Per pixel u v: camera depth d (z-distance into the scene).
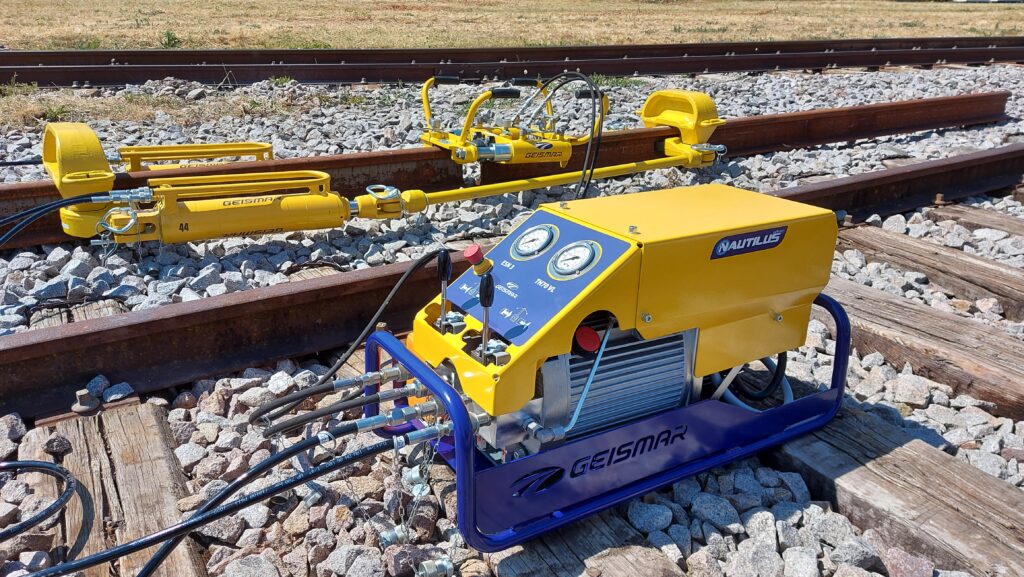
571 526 2.88
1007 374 3.90
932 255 5.61
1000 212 6.82
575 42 16.83
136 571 2.59
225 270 4.86
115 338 3.50
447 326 2.82
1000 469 3.35
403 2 26.91
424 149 6.43
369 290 4.23
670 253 2.67
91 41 13.72
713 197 3.27
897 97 11.51
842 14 28.73
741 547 2.83
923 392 3.88
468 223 5.90
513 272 2.85
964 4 36.84
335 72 10.32
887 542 2.94
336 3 25.45
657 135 7.36
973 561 2.70
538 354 2.54
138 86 9.41
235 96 9.26
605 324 2.83
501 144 6.02
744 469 3.22
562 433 2.71
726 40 18.50
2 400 3.38
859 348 4.50
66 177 4.41
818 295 3.34
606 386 2.83
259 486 3.03
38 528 2.79
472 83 10.98
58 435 3.17
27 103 8.27
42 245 5.02
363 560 2.62
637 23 22.83
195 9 21.81
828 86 12.10
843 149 8.64
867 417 3.51
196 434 3.36
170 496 2.94
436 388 2.51
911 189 6.97
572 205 3.12
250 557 2.63
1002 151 7.51
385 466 3.18
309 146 7.46
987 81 12.96
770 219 2.91
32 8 20.89
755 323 3.07
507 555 2.75
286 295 3.89
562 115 8.96
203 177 4.68
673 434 2.97
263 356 3.93
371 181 6.28
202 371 3.78
